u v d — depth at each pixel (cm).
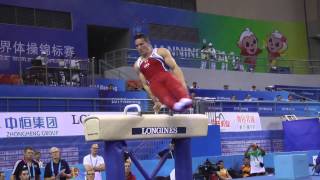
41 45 2469
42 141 1537
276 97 2583
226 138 1948
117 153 623
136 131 629
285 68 3325
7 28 2373
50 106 1736
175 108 613
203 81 2819
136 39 641
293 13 3631
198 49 3075
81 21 2634
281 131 2161
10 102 1656
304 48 3641
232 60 3114
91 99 1789
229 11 3294
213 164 1722
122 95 2055
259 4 3456
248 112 2077
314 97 3155
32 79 1977
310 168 1980
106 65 2708
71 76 2048
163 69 635
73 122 1614
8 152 1467
